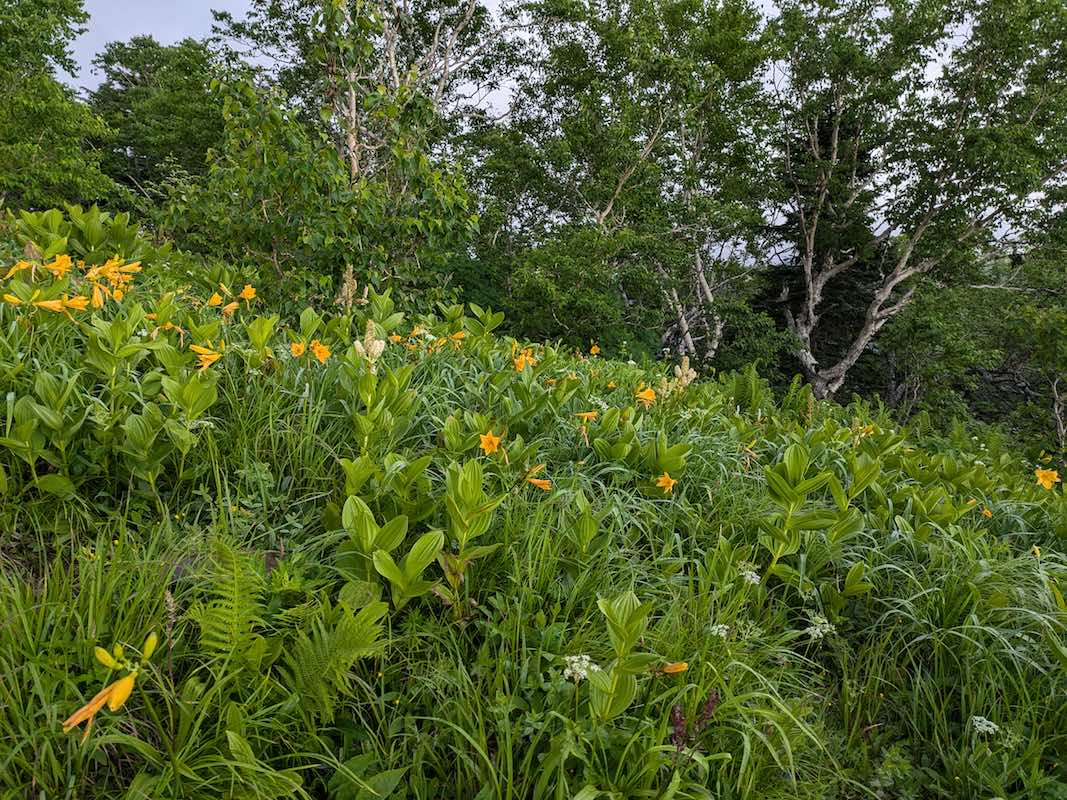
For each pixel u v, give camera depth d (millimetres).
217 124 20359
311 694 1701
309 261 6324
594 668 1731
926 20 20375
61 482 2121
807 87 23234
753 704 2141
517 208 20422
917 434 7527
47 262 3412
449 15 19656
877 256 25484
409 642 1991
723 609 2492
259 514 2385
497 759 1760
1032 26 20750
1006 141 19312
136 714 1628
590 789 1588
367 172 7484
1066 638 2635
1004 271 25719
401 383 3084
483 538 2400
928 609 2812
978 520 4098
